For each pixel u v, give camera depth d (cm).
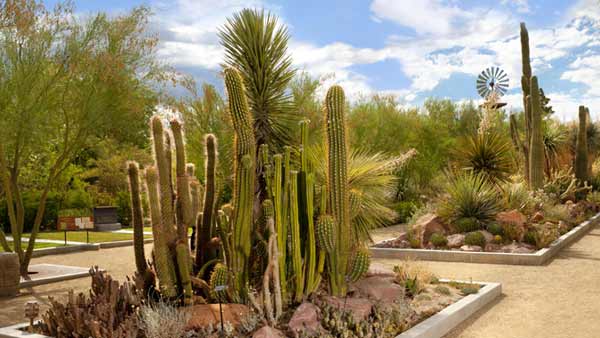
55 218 2512
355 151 797
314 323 572
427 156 2783
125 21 1251
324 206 649
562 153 2719
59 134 1341
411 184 2645
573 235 1597
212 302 630
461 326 682
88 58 1191
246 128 610
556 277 1022
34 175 1844
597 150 3148
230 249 637
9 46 1145
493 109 1848
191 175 721
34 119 1155
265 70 727
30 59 1134
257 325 565
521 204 1619
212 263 677
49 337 586
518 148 2280
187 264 609
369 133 2727
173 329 539
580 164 2530
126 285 621
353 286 694
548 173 2494
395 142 2761
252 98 727
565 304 800
